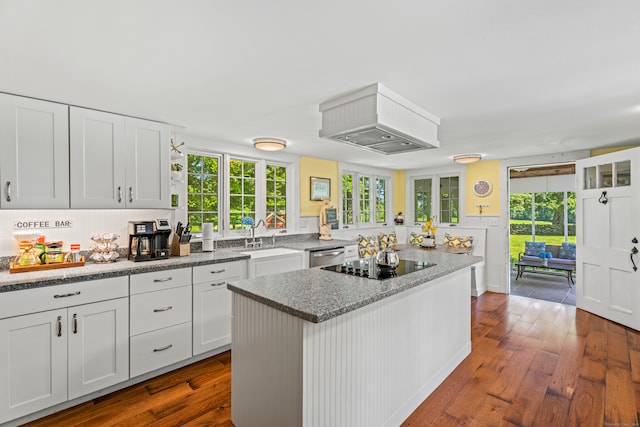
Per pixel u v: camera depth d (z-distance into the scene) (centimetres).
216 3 121
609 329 346
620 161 361
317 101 231
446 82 198
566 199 711
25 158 218
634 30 141
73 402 212
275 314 159
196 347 268
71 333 206
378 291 176
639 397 219
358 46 155
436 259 284
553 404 212
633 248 344
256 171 415
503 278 503
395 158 485
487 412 206
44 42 150
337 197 515
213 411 206
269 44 153
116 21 133
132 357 232
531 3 122
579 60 169
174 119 278
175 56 165
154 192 280
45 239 247
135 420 197
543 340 318
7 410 185
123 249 286
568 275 569
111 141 256
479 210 530
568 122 287
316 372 149
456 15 130
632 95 220
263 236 408
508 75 188
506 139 356
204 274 273
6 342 184
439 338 244
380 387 185
